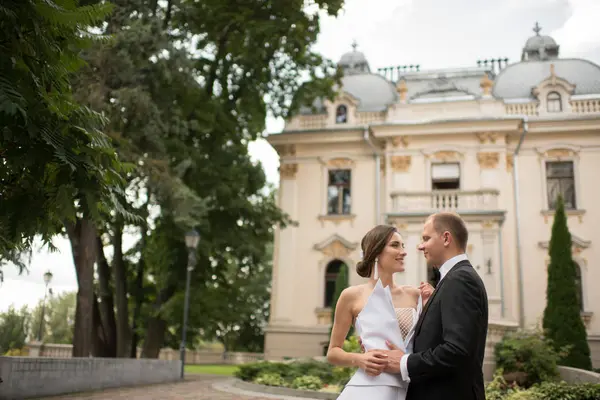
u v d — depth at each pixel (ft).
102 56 44.88
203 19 58.18
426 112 80.12
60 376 34.99
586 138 76.38
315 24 57.52
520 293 73.00
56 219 18.47
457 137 78.07
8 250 20.48
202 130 61.41
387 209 77.71
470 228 69.36
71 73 20.30
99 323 62.90
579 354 54.13
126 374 43.73
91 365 38.60
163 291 66.44
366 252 11.10
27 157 15.78
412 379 9.61
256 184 71.15
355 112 83.46
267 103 70.18
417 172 78.33
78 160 16.49
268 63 66.90
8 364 30.14
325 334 77.00
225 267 70.85
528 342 43.96
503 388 40.19
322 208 81.82
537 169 76.79
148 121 48.52
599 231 73.67
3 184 17.66
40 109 16.03
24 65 16.25
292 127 84.43
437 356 9.03
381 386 9.71
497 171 75.87
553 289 56.59
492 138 76.69
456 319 9.15
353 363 10.09
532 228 75.00
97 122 19.04
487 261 67.46
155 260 68.44
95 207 17.04
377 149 82.02
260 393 39.22
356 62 98.73
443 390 9.34
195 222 50.88
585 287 72.23
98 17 17.48
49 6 16.33
